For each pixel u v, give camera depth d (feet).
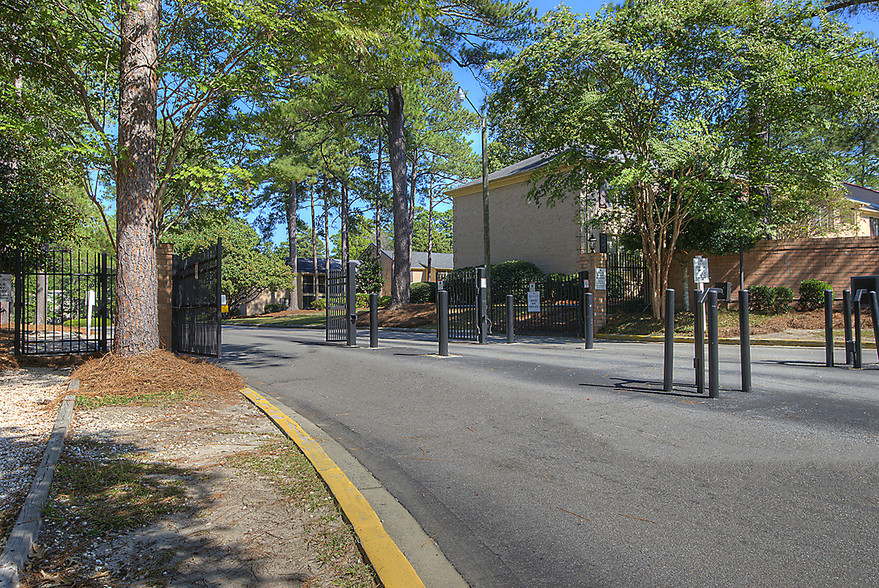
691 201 51.49
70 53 29.30
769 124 51.34
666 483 12.78
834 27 48.67
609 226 71.36
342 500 11.81
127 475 13.25
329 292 54.75
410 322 79.20
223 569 9.07
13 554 9.03
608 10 49.29
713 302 21.12
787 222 60.80
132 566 9.12
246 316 158.40
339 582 8.73
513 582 8.93
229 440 16.69
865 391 22.08
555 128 53.62
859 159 63.57
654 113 50.93
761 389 22.85
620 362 32.76
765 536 10.07
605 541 10.16
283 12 29.12
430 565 9.57
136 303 27.73
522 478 13.51
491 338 55.93
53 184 46.70
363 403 22.74
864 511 10.90
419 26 63.26
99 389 23.80
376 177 153.28
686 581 8.70
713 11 46.26
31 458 14.61
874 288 39.93
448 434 17.58
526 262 89.35
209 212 40.60
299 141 90.94
